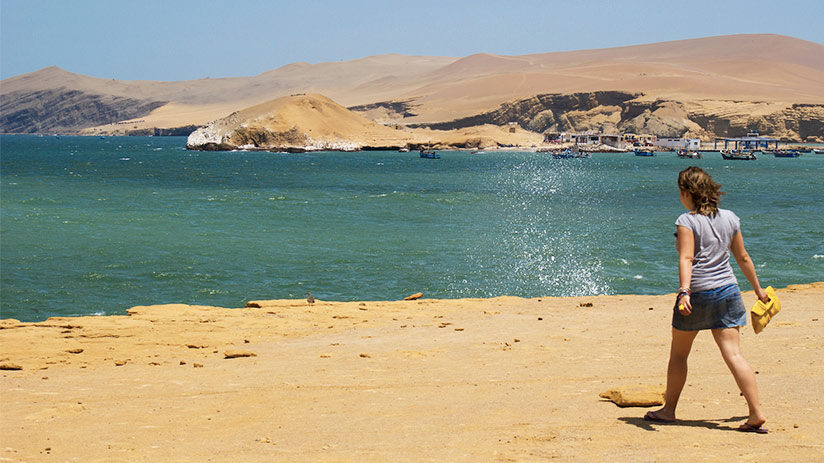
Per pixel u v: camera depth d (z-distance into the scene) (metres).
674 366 6.13
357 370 9.24
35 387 8.72
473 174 112.31
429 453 5.57
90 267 30.73
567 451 5.44
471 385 8.16
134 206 57.16
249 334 12.46
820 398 6.85
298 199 65.06
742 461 5.02
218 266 31.16
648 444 5.53
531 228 43.94
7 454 5.97
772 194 73.81
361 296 25.97
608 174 114.62
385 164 145.12
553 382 8.17
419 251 34.91
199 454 5.84
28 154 183.50
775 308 5.93
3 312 23.78
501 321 13.20
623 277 28.42
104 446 6.18
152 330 12.80
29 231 41.28
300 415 7.08
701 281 5.87
